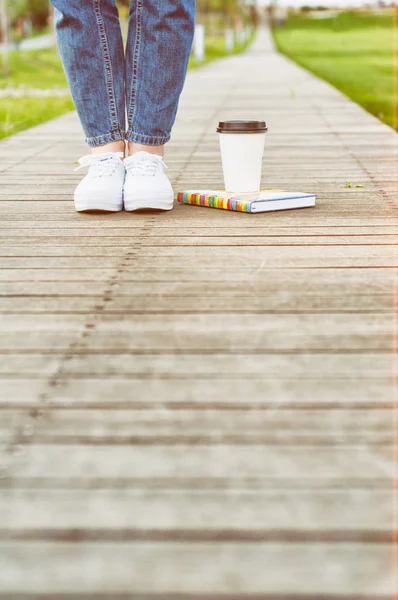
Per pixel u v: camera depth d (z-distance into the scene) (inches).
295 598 29.3
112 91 97.8
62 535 33.2
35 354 52.7
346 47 1060.5
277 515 34.4
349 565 31.0
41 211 97.5
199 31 768.3
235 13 1464.1
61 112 269.0
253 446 40.3
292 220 91.0
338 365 50.1
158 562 31.3
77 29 94.8
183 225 89.1
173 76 96.8
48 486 36.9
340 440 40.8
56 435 41.8
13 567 31.3
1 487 36.9
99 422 43.1
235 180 101.0
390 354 51.8
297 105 263.1
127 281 68.0
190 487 36.6
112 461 39.0
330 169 130.5
